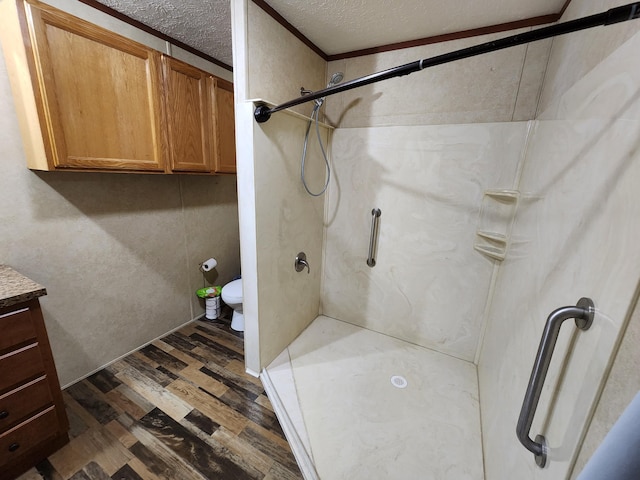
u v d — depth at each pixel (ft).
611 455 0.91
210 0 4.51
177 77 5.42
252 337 5.52
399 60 5.55
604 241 1.80
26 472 3.80
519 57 4.62
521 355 3.19
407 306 6.60
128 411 4.82
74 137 4.13
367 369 5.78
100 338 5.77
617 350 1.45
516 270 4.12
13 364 3.47
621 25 2.03
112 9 4.82
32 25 3.53
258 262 4.99
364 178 6.40
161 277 6.90
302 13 4.53
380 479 3.68
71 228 5.04
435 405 4.92
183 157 5.76
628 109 1.74
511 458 2.92
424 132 5.57
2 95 3.99
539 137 4.10
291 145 5.33
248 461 4.05
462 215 5.59
